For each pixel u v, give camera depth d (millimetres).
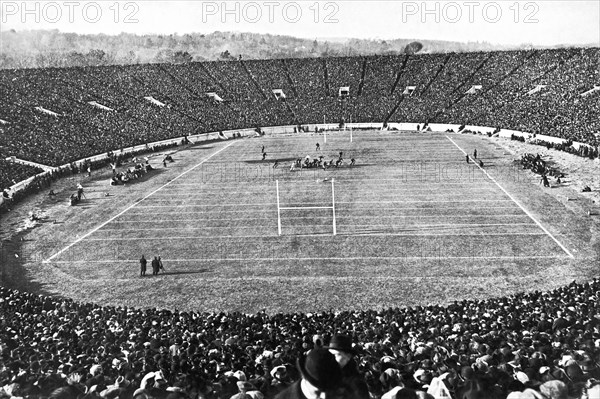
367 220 41188
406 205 44750
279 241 37312
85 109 87688
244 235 38750
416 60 112812
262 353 15383
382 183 52656
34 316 22156
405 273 31391
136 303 28672
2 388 11445
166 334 19172
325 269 32344
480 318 19531
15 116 79062
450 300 27750
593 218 40281
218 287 30344
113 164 61844
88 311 24016
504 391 8398
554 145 66375
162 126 86500
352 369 5004
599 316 17844
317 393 4809
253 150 75062
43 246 38469
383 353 14961
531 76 97625
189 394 10016
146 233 40188
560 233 37219
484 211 42531
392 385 9594
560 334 15438
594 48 101812
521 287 29062
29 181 57000
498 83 98312
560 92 87562
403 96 101188
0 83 93125
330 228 39594
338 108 98625
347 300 28156
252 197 48938
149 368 13961
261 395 8734
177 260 34656
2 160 61219
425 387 9461
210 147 79438
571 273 30719
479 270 31484
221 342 17500
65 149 69125
